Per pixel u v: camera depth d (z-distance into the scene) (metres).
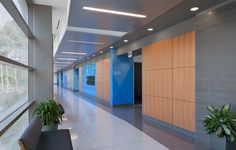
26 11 4.34
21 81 3.72
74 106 8.89
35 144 2.34
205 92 3.79
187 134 4.43
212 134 3.06
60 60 14.25
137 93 11.89
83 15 3.70
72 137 4.29
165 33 5.19
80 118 6.24
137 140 4.14
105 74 9.85
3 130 1.83
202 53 3.85
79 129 4.93
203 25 3.81
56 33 8.14
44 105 3.73
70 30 5.25
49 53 4.59
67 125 5.32
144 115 6.27
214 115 3.02
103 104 9.71
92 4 3.15
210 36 3.65
